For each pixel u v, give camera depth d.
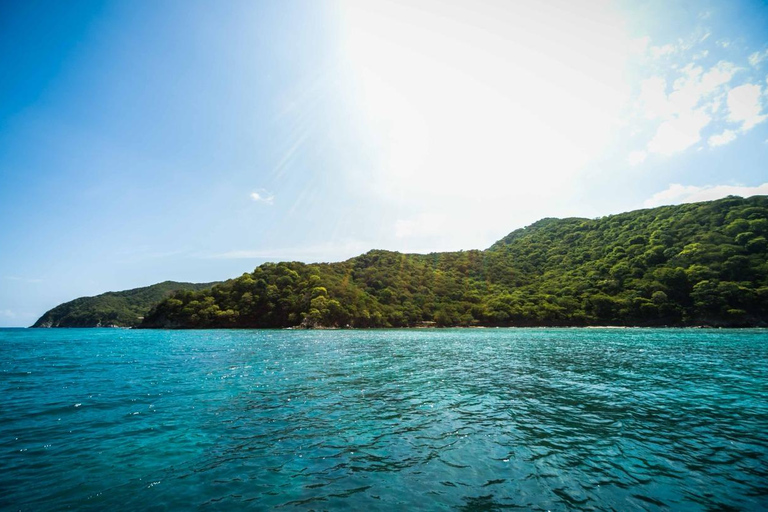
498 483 7.76
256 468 8.56
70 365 27.08
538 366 26.05
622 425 12.02
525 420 12.59
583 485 7.67
